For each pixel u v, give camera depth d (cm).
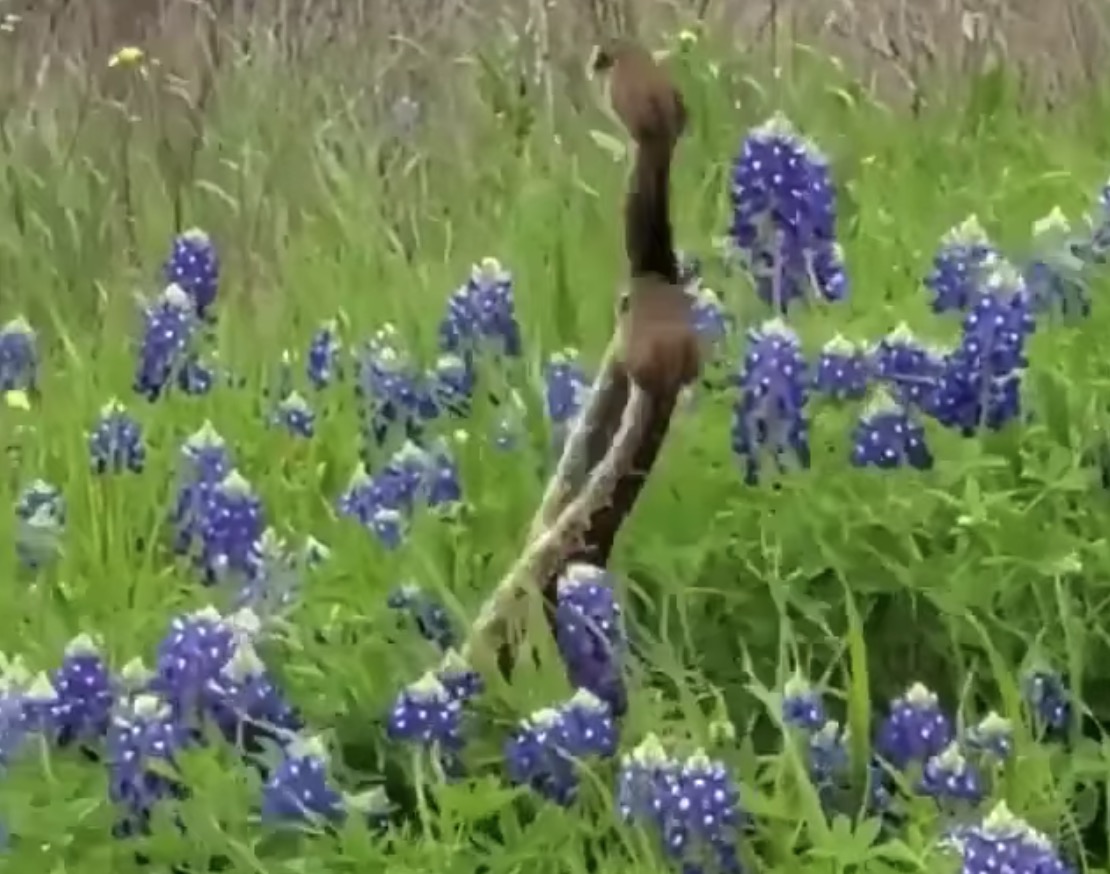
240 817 408
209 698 429
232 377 639
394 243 753
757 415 486
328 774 409
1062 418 514
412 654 455
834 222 535
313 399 606
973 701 444
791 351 484
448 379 561
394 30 970
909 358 501
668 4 896
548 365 578
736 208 529
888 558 464
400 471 512
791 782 413
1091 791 423
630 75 421
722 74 812
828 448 504
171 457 567
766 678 461
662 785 388
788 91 809
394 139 872
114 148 892
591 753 408
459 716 423
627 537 481
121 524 523
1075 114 824
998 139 782
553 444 529
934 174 755
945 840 384
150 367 591
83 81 952
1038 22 888
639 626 453
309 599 478
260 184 831
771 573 455
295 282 736
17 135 904
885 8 898
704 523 486
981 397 495
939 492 470
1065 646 452
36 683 427
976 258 543
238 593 482
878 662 462
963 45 872
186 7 1002
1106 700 450
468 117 872
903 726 416
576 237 708
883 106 806
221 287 764
